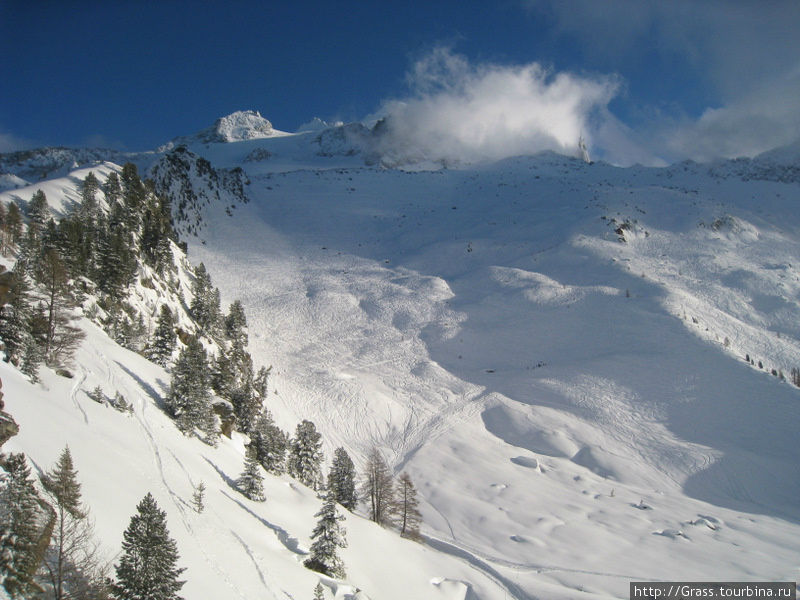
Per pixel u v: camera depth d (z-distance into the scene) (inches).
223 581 1029.2
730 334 4495.6
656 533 2314.2
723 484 2849.4
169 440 1658.5
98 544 855.7
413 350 4480.8
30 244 2431.1
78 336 1708.9
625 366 3853.3
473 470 2866.6
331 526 1413.6
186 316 3422.7
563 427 3307.1
